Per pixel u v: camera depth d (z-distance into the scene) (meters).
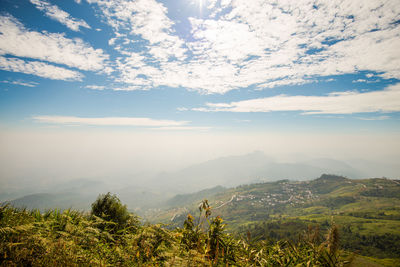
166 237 5.21
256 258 4.91
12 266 3.26
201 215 6.02
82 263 3.71
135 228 6.07
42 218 5.58
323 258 4.52
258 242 5.72
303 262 4.66
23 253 3.55
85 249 4.49
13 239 3.96
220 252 5.30
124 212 6.84
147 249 4.80
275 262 4.99
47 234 4.51
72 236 4.44
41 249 3.75
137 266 4.23
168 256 4.16
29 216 5.44
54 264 3.48
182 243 5.44
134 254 4.59
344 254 4.33
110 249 4.77
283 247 5.34
